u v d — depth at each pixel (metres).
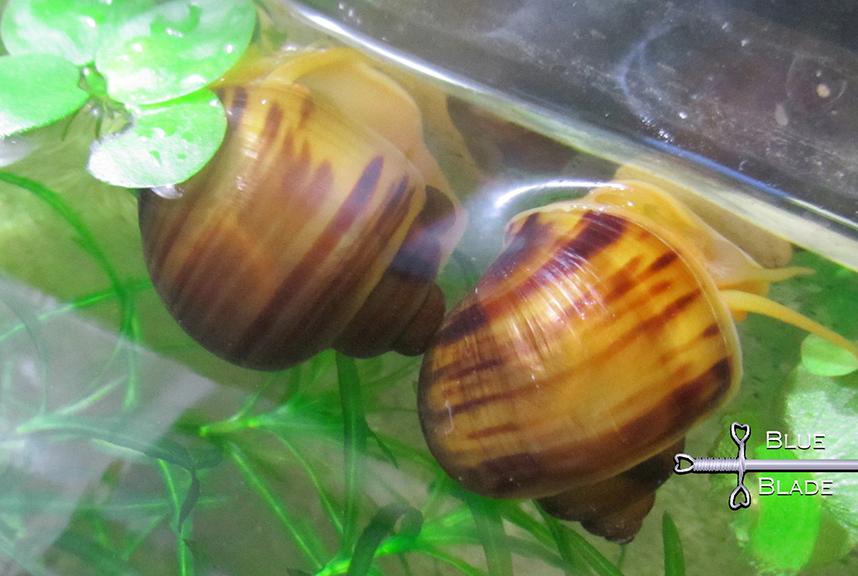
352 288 0.16
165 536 0.16
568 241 0.15
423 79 0.17
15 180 0.17
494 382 0.15
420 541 0.16
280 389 0.17
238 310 0.15
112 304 0.18
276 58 0.16
